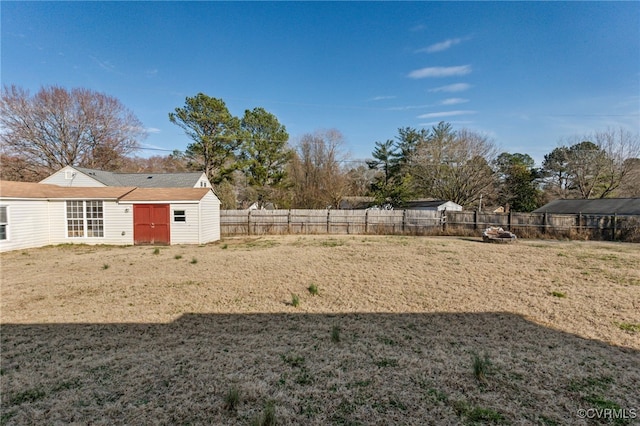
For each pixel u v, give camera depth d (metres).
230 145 26.48
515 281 6.57
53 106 26.23
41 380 2.87
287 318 4.54
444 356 3.33
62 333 3.97
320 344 3.66
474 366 2.94
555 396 2.59
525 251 10.80
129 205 13.20
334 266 8.12
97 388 2.74
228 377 2.92
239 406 2.48
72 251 11.16
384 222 18.55
